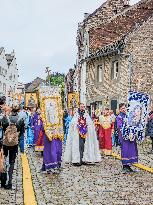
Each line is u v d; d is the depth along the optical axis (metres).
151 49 29.44
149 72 29.36
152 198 9.22
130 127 12.97
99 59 33.12
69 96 29.81
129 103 13.05
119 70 29.88
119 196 9.43
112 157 17.42
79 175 12.51
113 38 35.97
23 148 18.52
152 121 18.56
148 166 14.24
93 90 34.28
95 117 23.38
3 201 8.81
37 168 13.91
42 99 13.01
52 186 10.66
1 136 9.63
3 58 76.75
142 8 35.69
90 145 15.30
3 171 9.81
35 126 18.42
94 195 9.55
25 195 9.37
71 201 8.91
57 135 13.05
